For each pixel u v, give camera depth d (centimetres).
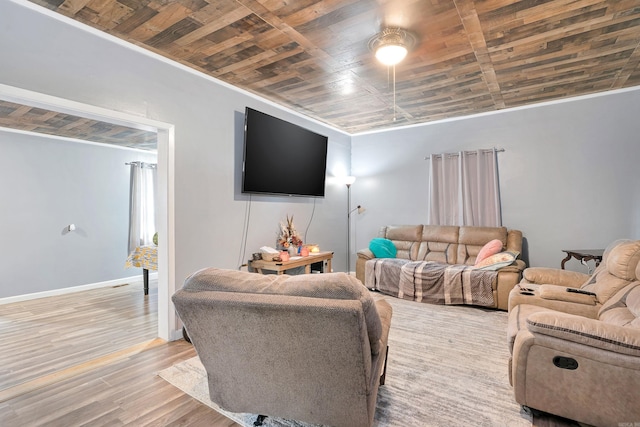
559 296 250
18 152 477
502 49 282
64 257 517
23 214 479
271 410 161
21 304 440
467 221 480
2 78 204
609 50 286
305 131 439
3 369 247
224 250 349
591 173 412
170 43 268
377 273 466
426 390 211
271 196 416
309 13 228
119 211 588
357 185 595
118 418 185
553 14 230
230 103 358
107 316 379
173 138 298
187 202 311
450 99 414
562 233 430
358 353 132
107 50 253
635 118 387
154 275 623
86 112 242
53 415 188
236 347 150
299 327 134
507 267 385
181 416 187
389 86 367
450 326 330
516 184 457
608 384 156
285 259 370
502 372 234
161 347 284
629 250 229
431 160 513
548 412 171
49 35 223
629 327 160
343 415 148
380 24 241
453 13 228
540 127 439
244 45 272
